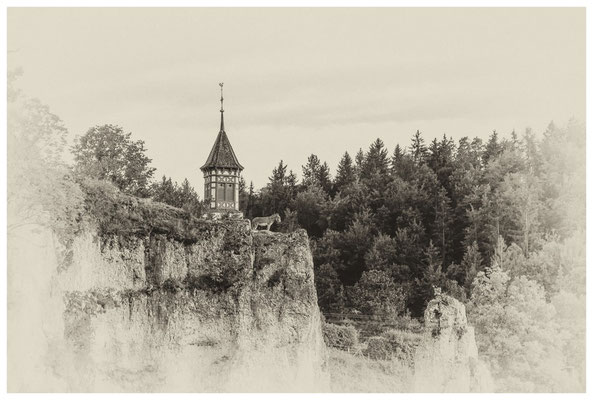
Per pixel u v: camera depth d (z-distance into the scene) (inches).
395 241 4232.3
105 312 2561.5
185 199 3969.0
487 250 4212.6
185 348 2642.7
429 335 2874.0
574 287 3737.7
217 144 3703.3
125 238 2667.3
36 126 2541.8
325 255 4197.8
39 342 2338.8
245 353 2659.9
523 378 3284.9
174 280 2704.2
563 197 4323.3
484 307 3503.9
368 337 3243.1
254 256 2827.3
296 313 2773.1
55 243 2497.5
